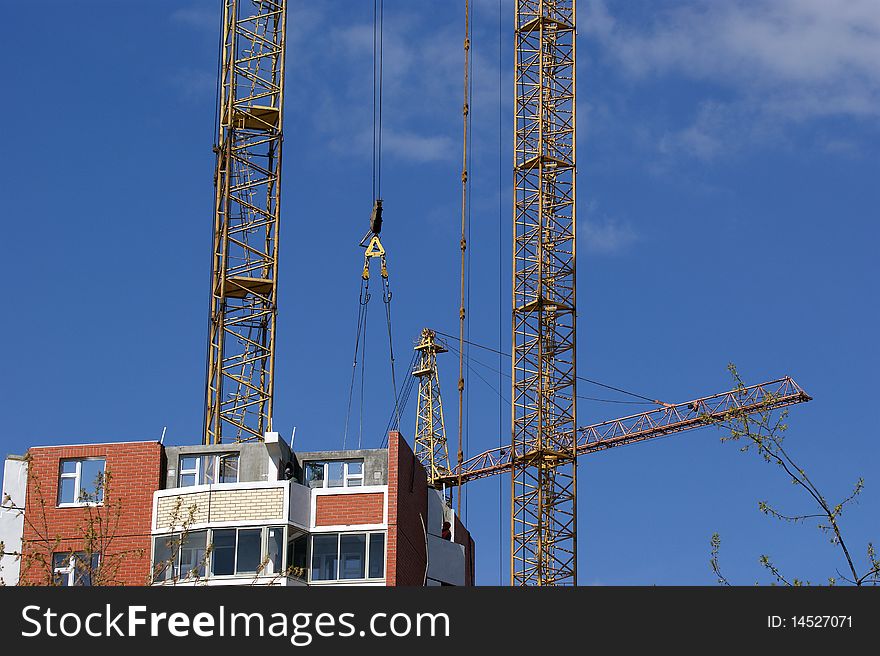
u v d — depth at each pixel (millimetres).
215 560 92000
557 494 180250
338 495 94500
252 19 140750
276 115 138375
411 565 96125
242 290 134625
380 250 142875
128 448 95062
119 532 93000
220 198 136125
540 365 182750
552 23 187750
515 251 185000
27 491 94125
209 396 131625
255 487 93438
